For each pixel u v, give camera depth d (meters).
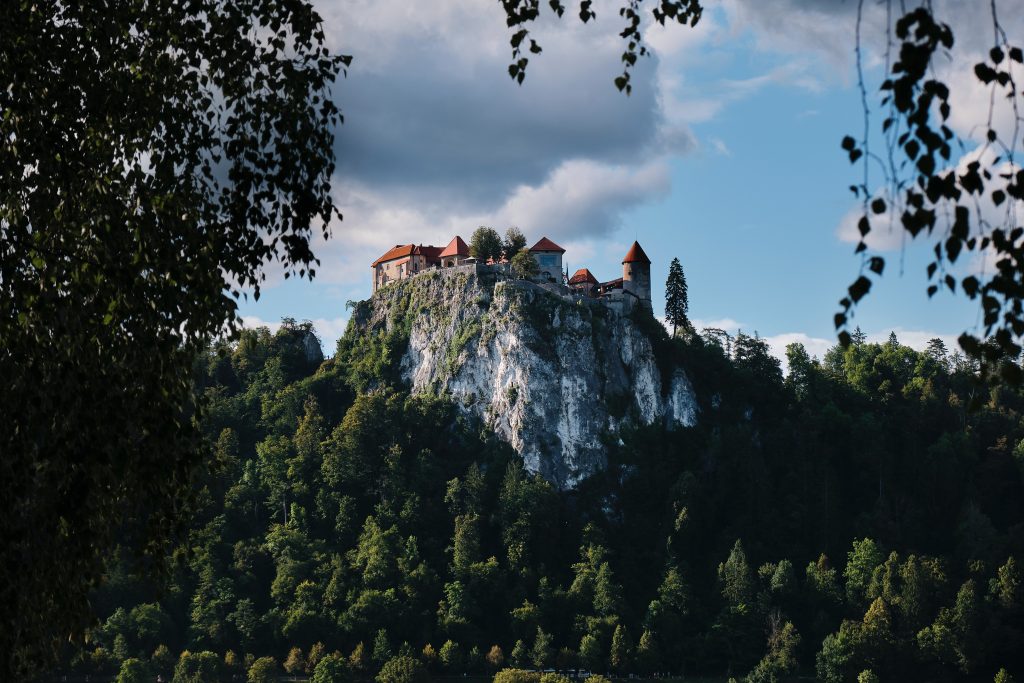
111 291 40.12
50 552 38.19
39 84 41.78
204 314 41.53
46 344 39.81
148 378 40.34
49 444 37.88
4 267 39.59
